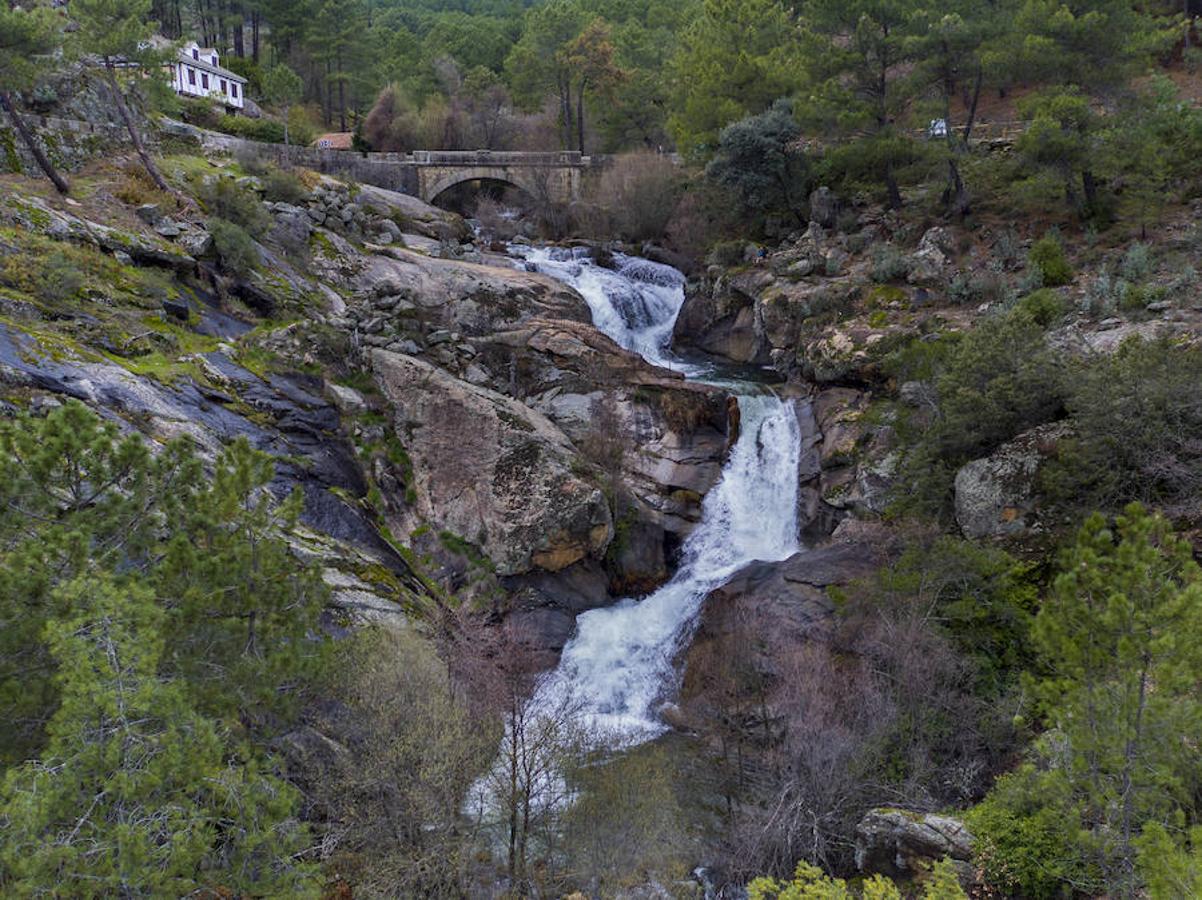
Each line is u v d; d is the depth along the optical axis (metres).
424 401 26.12
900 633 16.28
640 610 24.52
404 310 31.27
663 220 46.94
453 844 13.29
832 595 19.67
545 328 31.19
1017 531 18.77
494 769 15.46
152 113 36.38
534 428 25.66
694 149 45.16
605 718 20.73
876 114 37.44
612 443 27.77
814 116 36.88
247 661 11.07
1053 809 11.47
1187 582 10.52
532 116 66.50
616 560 25.55
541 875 13.84
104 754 7.88
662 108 60.41
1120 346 20.20
